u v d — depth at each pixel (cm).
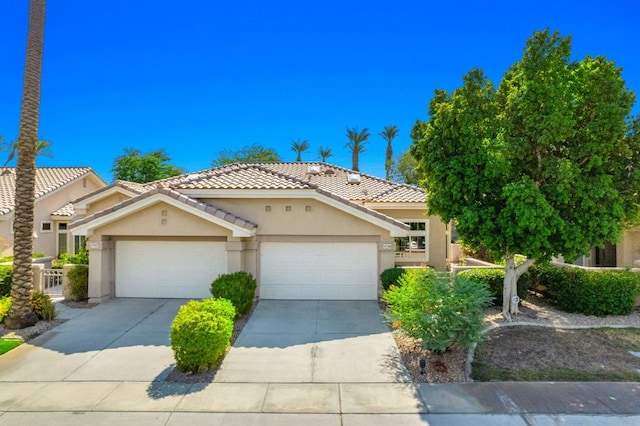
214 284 1253
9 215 2220
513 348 971
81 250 1831
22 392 743
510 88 1155
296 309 1363
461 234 1200
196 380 797
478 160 1098
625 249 1920
